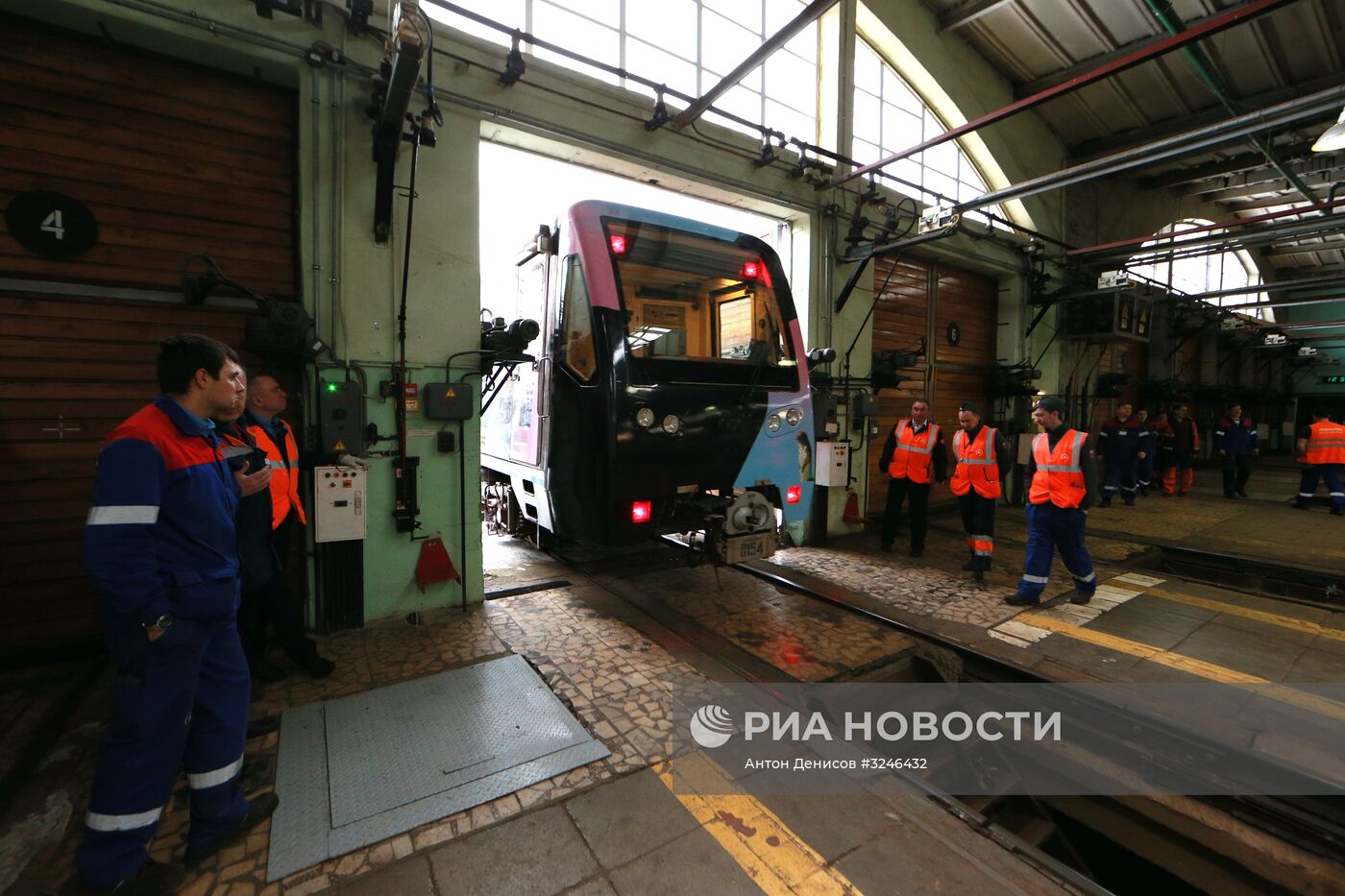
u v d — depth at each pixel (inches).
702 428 152.3
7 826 80.2
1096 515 333.4
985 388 352.8
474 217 160.1
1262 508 356.5
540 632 148.6
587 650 138.4
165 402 70.8
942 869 76.0
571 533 159.5
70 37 125.3
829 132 251.9
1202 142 176.1
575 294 152.5
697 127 204.5
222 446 89.5
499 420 233.5
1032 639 151.6
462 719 107.0
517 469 203.0
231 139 141.2
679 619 160.7
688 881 72.8
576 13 190.5
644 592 184.2
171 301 134.8
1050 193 350.0
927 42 286.7
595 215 148.7
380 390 148.7
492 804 85.5
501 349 159.0
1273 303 424.8
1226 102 224.5
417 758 95.3
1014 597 177.0
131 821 67.3
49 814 82.6
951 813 87.3
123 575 62.4
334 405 140.2
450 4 147.2
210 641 73.5
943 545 251.9
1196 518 324.8
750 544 160.1
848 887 72.5
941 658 142.3
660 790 89.2
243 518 104.0
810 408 176.4
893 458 233.9
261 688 118.3
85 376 128.4
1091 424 409.1
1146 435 400.5
